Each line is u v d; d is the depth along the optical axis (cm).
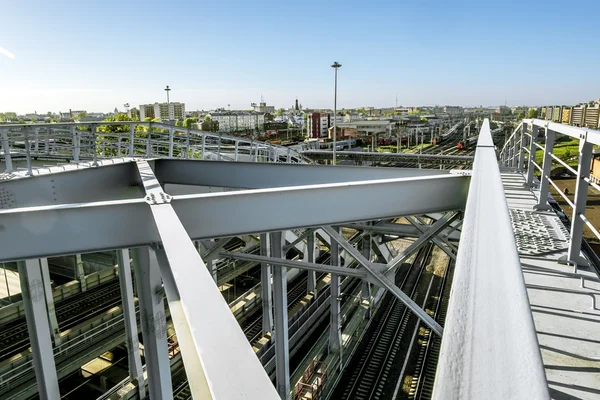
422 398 1394
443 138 10012
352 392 1452
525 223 509
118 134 1052
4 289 1672
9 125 680
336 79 2147
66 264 2011
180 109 19050
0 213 342
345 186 436
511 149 1243
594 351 238
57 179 648
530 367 84
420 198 466
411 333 1794
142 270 456
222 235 398
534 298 309
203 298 173
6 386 1216
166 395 488
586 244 427
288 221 421
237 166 727
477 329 102
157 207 342
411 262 2539
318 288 2153
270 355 1625
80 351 1377
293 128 13750
